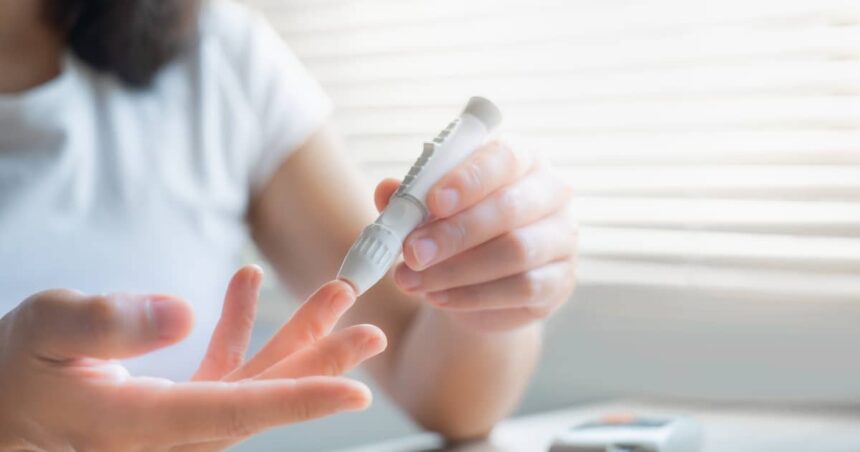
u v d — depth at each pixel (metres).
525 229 0.76
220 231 1.07
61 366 0.60
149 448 0.60
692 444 0.84
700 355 1.08
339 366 0.61
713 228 1.11
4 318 0.62
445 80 1.30
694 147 1.12
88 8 1.02
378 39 1.37
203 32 1.09
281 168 1.09
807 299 1.04
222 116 1.08
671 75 1.13
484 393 0.94
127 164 1.03
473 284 0.77
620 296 1.12
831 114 1.05
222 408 0.58
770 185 1.08
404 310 1.02
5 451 0.63
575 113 1.19
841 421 0.97
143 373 0.99
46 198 0.99
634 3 1.15
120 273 1.00
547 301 0.80
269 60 1.12
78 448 0.61
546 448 0.90
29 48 1.03
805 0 1.06
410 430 1.20
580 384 1.13
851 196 1.04
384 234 0.69
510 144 0.76
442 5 1.30
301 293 1.09
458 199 0.72
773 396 1.05
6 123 0.99
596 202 1.17
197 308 1.04
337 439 1.25
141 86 1.05
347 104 1.40
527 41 1.22
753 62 1.09
